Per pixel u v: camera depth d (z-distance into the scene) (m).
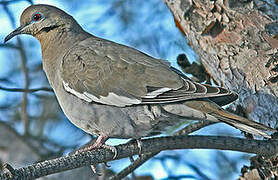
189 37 11.53
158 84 9.96
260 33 10.46
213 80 11.99
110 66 10.38
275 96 9.66
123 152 9.45
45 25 11.87
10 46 13.91
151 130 10.30
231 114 9.27
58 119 14.55
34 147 14.02
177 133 10.89
